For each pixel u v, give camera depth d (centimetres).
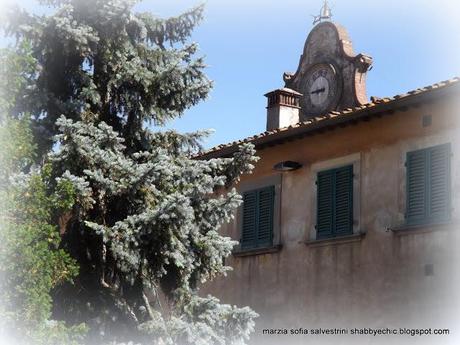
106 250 1152
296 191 1512
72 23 1141
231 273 1605
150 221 1057
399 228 1279
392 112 1319
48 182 1062
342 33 2436
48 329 873
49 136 1119
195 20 1245
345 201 1401
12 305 845
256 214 1586
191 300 1145
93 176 1058
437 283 1209
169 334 1072
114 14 1155
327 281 1402
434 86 1220
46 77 1168
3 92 909
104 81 1218
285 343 1448
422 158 1277
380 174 1347
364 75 2344
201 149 1269
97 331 1099
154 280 1140
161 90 1212
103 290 1141
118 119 1246
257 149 1593
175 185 1151
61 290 1109
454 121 1238
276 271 1512
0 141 883
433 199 1243
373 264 1323
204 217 1170
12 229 846
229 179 1242
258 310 1523
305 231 1471
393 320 1265
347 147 1421
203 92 1228
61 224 1133
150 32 1242
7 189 900
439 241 1221
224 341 1120
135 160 1208
